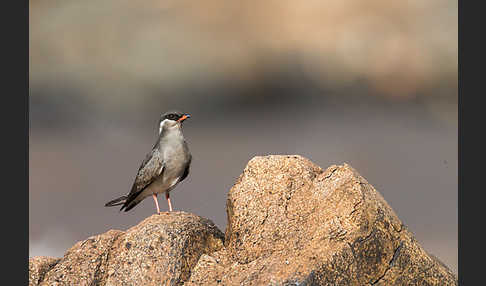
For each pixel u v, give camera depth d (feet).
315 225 29.17
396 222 29.63
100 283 30.14
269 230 30.17
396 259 28.55
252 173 32.12
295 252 28.35
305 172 31.89
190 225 31.48
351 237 28.12
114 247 31.07
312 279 26.91
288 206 30.81
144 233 30.73
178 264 29.78
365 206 28.71
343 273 27.53
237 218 31.12
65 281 30.14
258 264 28.43
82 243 31.55
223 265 29.63
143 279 29.58
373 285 28.04
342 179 30.17
